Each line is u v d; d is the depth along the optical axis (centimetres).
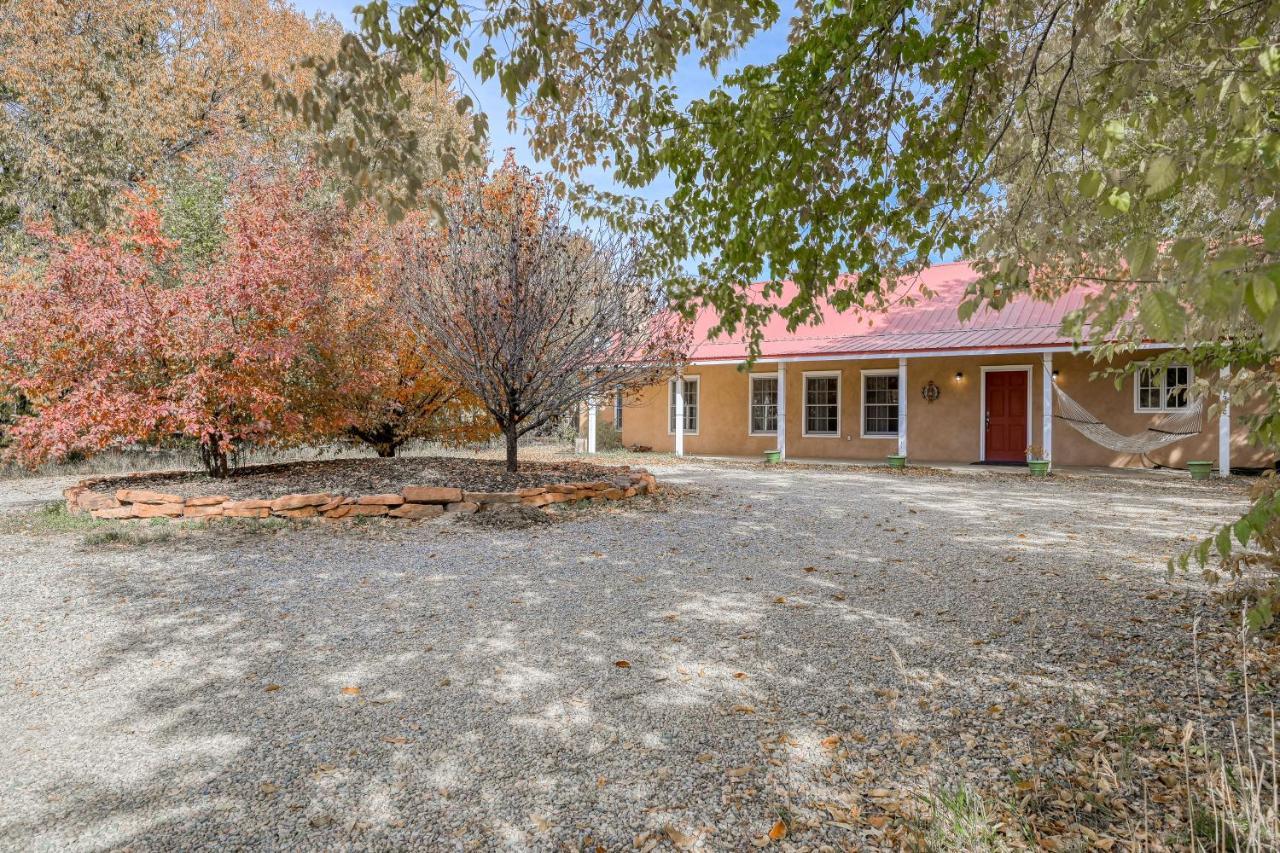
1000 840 228
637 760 291
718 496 1002
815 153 414
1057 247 369
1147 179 199
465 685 366
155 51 1933
